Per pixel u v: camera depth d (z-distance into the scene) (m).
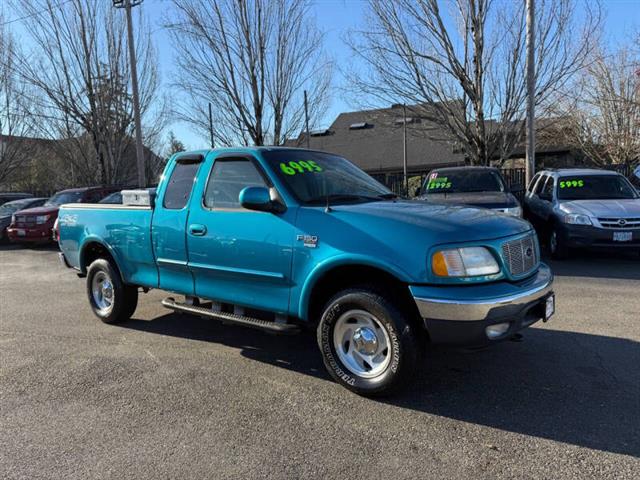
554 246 9.70
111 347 5.27
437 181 10.66
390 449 3.15
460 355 4.72
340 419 3.57
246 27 15.66
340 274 4.02
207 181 4.74
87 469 3.01
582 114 23.81
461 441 3.23
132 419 3.64
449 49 14.91
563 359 4.56
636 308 6.16
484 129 15.37
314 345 5.24
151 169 27.16
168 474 2.94
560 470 2.88
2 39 21.97
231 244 4.45
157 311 6.75
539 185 11.46
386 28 15.26
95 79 21.52
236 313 4.65
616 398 3.77
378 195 4.78
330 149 33.69
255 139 16.53
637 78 21.67
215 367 4.63
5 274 10.64
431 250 3.52
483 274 3.58
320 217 3.99
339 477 2.87
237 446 3.24
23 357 5.01
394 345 3.67
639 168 13.39
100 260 6.08
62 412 3.78
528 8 12.74
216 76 16.17
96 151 22.27
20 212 15.23
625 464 2.93
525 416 3.54
